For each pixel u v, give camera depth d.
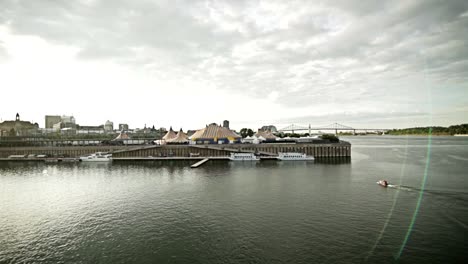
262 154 117.06
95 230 36.28
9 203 50.09
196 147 120.31
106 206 47.03
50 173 84.44
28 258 29.20
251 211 42.50
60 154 122.75
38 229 37.00
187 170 85.81
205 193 54.59
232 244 31.16
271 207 44.41
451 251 29.12
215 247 30.53
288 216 40.03
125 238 33.53
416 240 31.73
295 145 118.94
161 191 57.19
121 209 45.12
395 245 30.53
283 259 27.62
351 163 98.31
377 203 46.12
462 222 37.22
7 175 81.81
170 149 121.75
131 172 84.00
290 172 78.94
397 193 52.78
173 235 34.00
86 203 49.16
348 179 67.25
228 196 51.81
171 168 91.06
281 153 109.25
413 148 177.00
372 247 30.08
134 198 51.97
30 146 133.00
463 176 70.06
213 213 41.94
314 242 31.34
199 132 142.00
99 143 138.75
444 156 120.69
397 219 38.53
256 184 62.41
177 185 62.97
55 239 33.75
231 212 42.22
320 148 118.06
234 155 109.25
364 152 147.12
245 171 81.88
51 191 59.47
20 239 33.88
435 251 29.17
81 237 34.12
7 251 30.84
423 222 37.31
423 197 49.75
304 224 36.81
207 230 35.31
